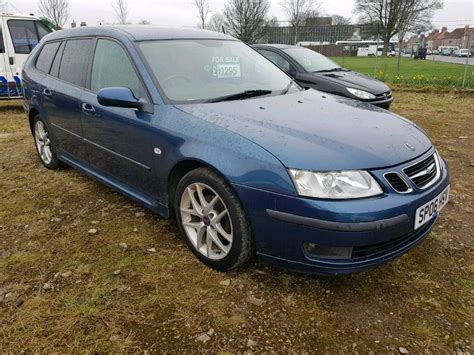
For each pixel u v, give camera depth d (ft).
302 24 124.06
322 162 7.27
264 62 12.64
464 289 8.27
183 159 8.73
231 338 7.07
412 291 8.21
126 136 10.35
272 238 7.64
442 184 8.48
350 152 7.57
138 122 9.84
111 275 8.77
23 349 6.84
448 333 7.14
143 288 8.34
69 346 6.89
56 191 13.46
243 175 7.70
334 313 7.63
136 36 10.93
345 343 6.95
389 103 23.97
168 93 9.75
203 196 8.84
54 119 13.84
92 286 8.40
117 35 11.16
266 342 6.98
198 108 9.24
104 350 6.81
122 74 10.66
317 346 6.89
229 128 8.32
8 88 30.71
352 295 8.11
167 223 11.07
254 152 7.68
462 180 14.20
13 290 8.33
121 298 8.04
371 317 7.52
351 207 6.99
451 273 8.79
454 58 167.73
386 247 7.65
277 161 7.41
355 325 7.34
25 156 17.80
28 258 9.46
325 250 7.41
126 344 6.93
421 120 24.72
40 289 8.36
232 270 8.86
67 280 8.63
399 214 7.28
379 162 7.54
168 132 9.08
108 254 9.59
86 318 7.50
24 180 14.64
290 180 7.22
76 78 12.62
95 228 10.84
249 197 7.65
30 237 10.44
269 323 7.39
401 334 7.13
